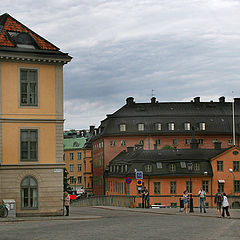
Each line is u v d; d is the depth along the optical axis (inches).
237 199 2197.3
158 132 4618.6
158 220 1173.1
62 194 1492.4
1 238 770.8
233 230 890.7
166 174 3405.5
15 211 1409.9
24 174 1465.3
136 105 4800.7
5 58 1461.6
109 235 794.8
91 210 1898.4
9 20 1581.0
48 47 1534.2
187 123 4677.7
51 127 1504.7
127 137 4613.7
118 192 3720.5
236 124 4739.2
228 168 3462.1
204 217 1365.7
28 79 1494.8
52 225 1042.1
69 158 6481.3
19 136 1469.0
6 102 1464.1
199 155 3540.8
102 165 4643.2
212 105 4862.2
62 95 1524.4
